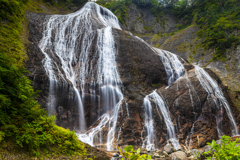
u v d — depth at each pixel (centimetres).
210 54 2459
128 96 1120
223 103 1279
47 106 889
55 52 1202
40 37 1282
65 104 959
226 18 2714
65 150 402
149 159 264
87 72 1157
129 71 1272
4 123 320
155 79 1395
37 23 1425
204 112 1128
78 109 991
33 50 1109
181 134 998
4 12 1140
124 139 877
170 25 4356
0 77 346
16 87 379
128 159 282
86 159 426
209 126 1059
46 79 935
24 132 336
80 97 1016
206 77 1401
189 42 2969
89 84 1077
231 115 1289
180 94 1184
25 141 337
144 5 4669
